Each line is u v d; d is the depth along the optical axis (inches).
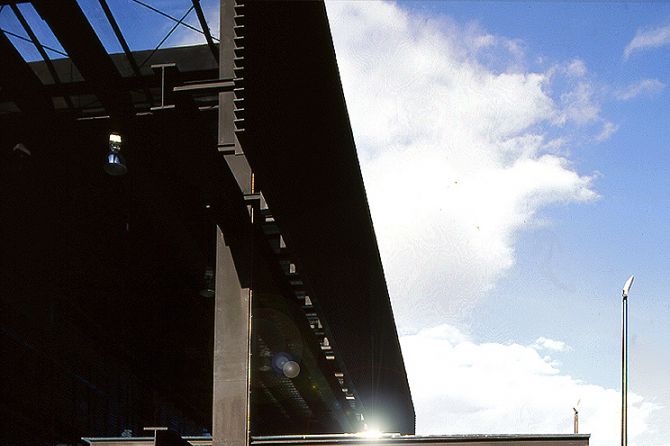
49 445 1254.3
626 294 1024.9
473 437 718.5
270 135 838.5
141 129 857.5
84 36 700.0
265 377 1624.0
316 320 1343.5
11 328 1130.0
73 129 936.3
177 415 1790.1
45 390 1235.2
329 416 1883.6
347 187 1269.7
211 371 1665.8
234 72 767.1
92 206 1081.4
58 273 1203.9
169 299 1393.9
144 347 1523.1
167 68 718.5
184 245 1149.1
